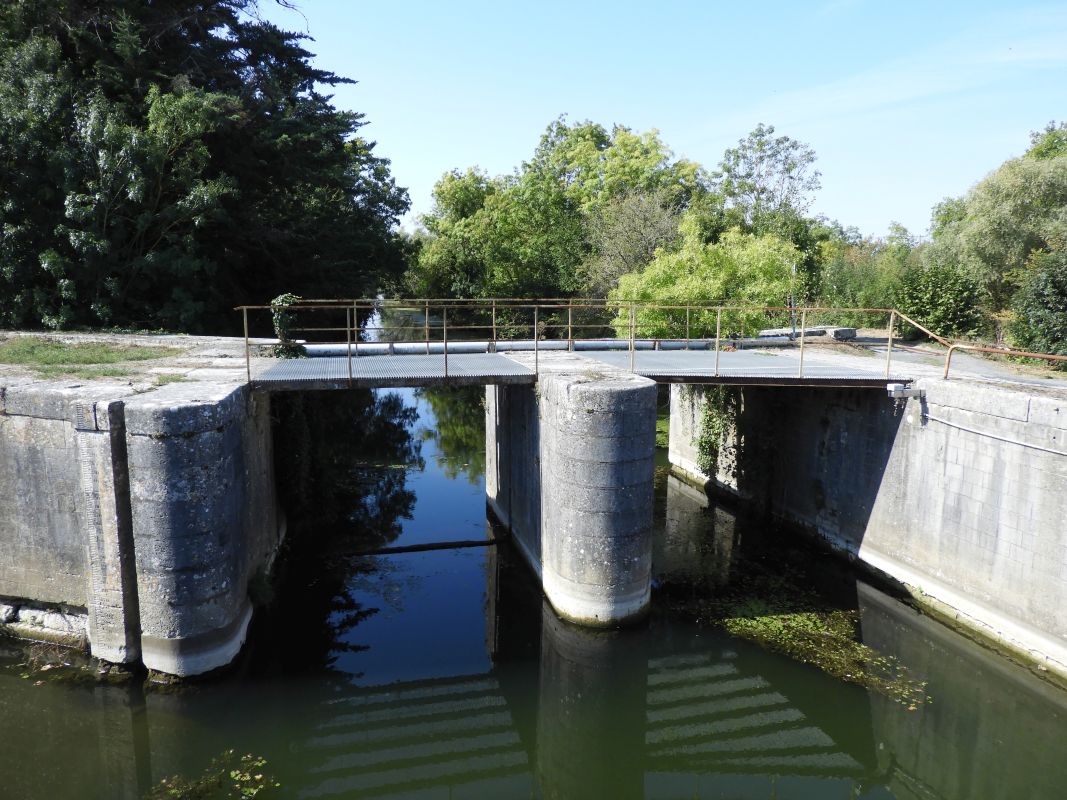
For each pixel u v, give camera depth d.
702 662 11.87
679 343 20.12
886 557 14.44
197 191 21.27
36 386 11.27
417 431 30.03
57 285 20.44
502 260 44.78
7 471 10.93
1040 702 10.69
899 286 26.70
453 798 9.27
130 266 21.34
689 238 25.88
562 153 52.91
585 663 12.09
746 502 19.17
